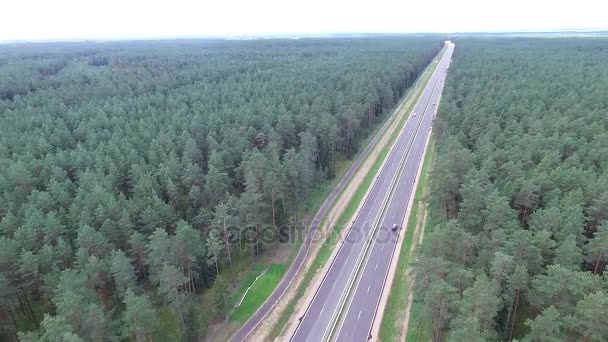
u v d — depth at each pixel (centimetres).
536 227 5038
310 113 9975
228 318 5144
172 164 6988
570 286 3581
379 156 10412
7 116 10344
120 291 4712
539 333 3416
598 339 3219
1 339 4588
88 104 11862
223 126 9019
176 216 6003
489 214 5203
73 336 3384
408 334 4762
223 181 6825
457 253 4700
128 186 7394
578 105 9562
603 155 6756
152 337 4631
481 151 7500
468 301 3625
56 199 6134
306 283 5788
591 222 5231
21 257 4700
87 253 4747
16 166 6581
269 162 6812
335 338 4803
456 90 13112
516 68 16025
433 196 6469
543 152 7069
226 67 18612
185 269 5316
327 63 19238
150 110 10888
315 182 8644
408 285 5575
